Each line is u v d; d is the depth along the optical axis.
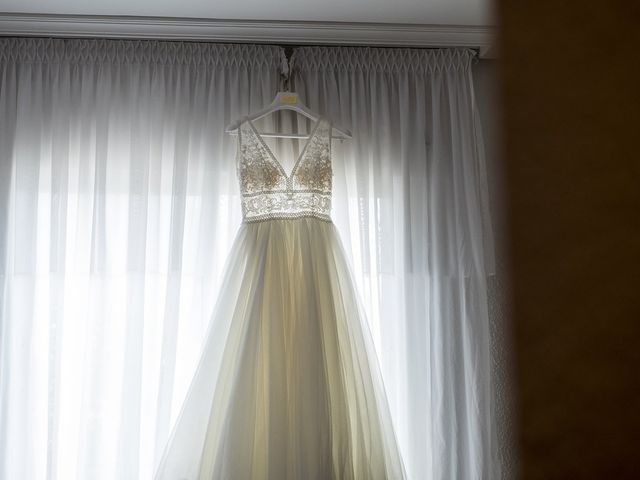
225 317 2.21
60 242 2.38
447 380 2.41
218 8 2.41
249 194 2.32
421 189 2.56
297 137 2.47
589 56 0.15
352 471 2.03
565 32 0.16
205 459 2.06
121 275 2.41
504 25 0.16
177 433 2.11
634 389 0.14
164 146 2.53
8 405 2.26
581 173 0.15
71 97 2.53
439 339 2.44
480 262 2.49
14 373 2.30
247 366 2.07
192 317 2.37
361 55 2.66
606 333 0.15
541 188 0.15
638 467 0.14
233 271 2.26
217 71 2.59
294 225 2.31
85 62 2.55
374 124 2.59
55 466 2.24
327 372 2.12
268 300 2.19
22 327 2.32
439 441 2.36
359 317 2.26
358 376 2.18
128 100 2.54
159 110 2.53
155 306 2.38
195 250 2.44
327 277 2.25
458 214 2.54
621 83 0.15
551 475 0.14
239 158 2.38
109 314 2.36
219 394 2.13
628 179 0.15
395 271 2.51
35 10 2.41
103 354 2.31
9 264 2.37
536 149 0.15
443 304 2.47
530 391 0.15
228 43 2.63
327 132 2.39
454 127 2.61
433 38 2.62
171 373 2.30
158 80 2.56
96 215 2.40
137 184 2.44
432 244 2.52
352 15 2.47
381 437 2.13
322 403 2.03
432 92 2.65
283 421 2.02
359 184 2.53
